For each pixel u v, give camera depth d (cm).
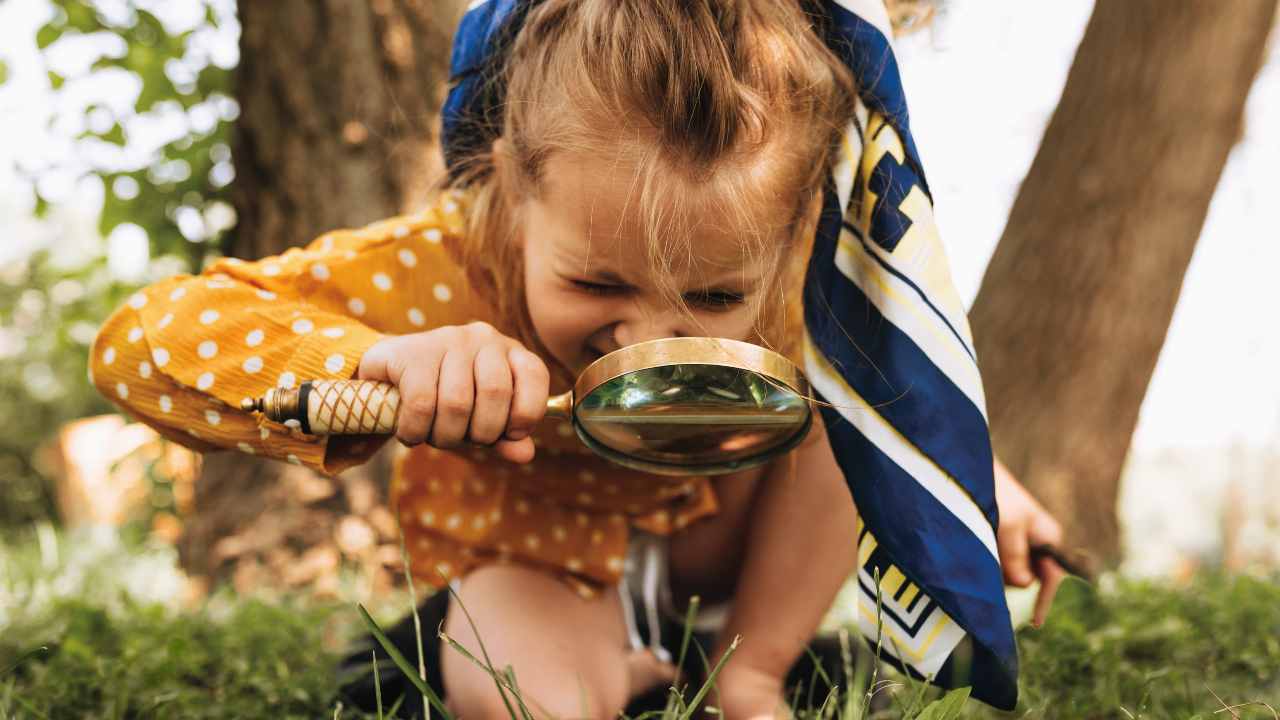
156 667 170
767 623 159
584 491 165
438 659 173
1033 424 359
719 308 122
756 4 126
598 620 165
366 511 321
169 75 401
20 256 936
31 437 1066
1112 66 362
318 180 341
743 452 127
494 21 146
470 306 153
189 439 133
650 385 110
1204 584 252
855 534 161
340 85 341
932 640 121
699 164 117
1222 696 157
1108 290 356
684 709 122
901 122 129
